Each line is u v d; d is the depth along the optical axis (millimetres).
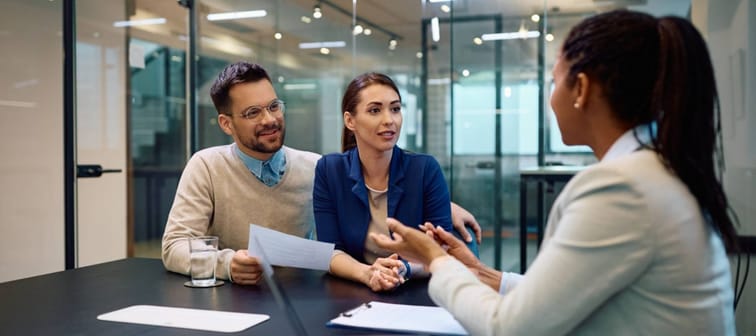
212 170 1810
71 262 3357
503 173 3590
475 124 3613
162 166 4977
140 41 4523
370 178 1618
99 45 4109
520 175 3516
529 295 784
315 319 1133
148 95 4691
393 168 1601
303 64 5480
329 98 5793
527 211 3508
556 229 819
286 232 1877
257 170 1820
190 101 4965
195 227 1725
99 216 4199
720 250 777
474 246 1760
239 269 1450
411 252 1016
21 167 3385
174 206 1758
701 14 2432
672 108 745
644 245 728
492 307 837
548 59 3398
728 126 2391
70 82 3328
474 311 852
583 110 834
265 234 1419
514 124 3535
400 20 4551
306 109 5930
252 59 5137
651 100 771
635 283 754
